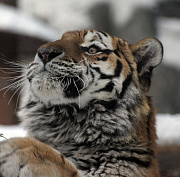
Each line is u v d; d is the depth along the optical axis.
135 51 8.26
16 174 5.60
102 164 7.10
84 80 7.55
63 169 5.84
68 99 7.46
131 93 7.82
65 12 35.81
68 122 7.62
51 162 5.78
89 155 7.26
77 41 7.94
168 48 33.59
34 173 5.59
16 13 20.17
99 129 7.46
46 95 7.34
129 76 7.94
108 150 7.32
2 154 5.68
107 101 7.61
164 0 35.47
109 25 36.09
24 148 5.75
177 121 12.98
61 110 7.59
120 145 7.38
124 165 7.12
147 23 34.47
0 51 18.22
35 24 19.75
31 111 7.89
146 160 7.34
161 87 32.91
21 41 18.67
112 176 6.90
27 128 7.96
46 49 7.34
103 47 7.94
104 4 35.91
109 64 7.75
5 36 18.23
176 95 33.00
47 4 36.19
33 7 36.28
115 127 7.45
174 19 36.00
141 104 7.89
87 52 7.80
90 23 35.88
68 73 7.40
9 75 17.00
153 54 8.34
